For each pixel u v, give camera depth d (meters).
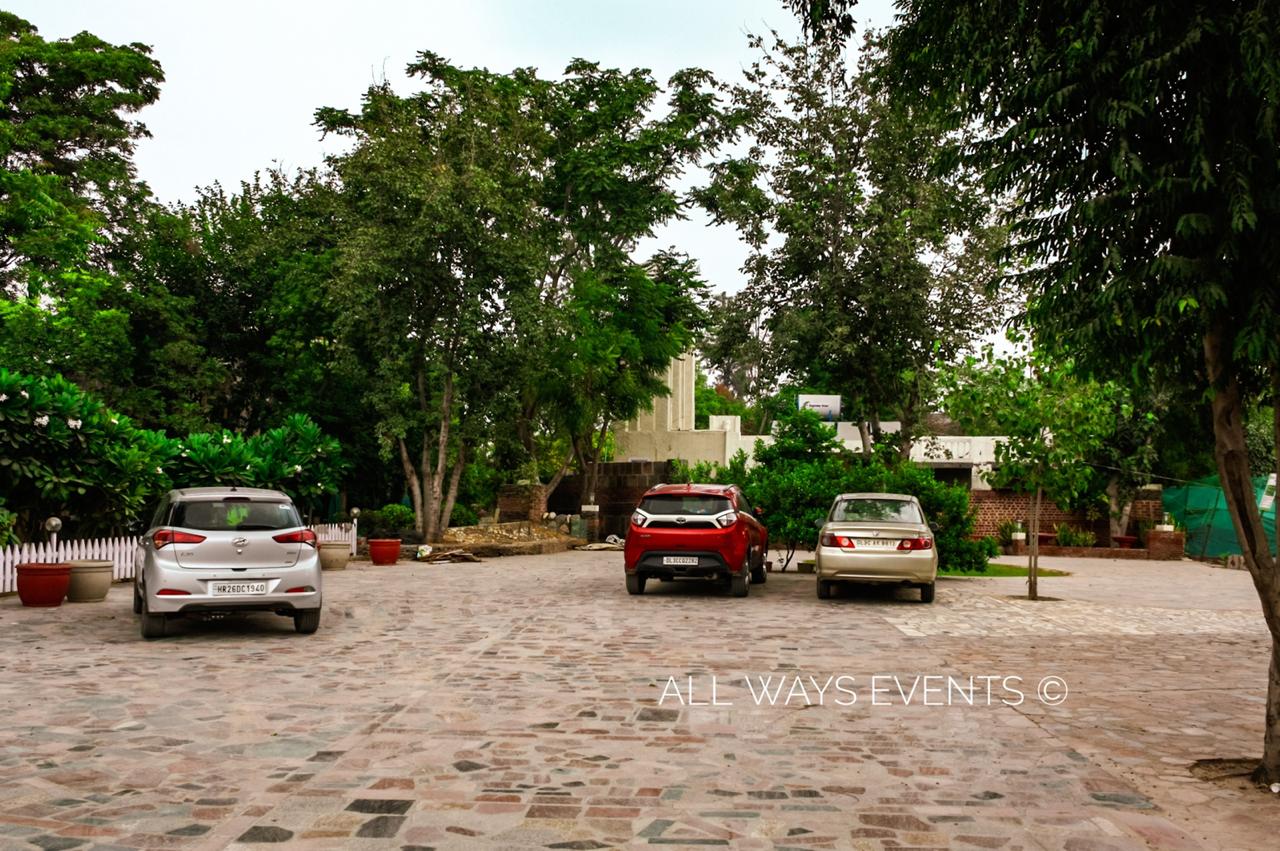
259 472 22.12
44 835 4.58
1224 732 6.85
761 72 28.41
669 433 39.31
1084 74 5.41
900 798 5.23
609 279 34.75
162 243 31.02
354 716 7.12
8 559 15.20
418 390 29.34
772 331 28.72
